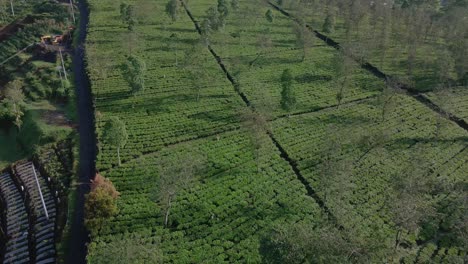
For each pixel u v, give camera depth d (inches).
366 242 1967.3
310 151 3368.6
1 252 2691.9
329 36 5782.5
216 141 3442.4
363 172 3129.9
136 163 3152.1
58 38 5201.8
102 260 1939.0
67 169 3186.5
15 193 3139.8
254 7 6314.0
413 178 2723.9
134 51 4913.9
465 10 5984.3
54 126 3651.6
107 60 4579.2
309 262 1749.5
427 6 6589.6
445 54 4685.0
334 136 3511.3
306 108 3986.2
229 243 2502.5
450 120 3937.0
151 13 5920.3
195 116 3769.7
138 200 2795.3
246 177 3043.8
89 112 3882.9
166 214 2610.7
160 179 2655.0
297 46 5315.0
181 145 3385.8
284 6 6835.6
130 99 3993.6
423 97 4340.6
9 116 3907.5
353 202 2842.0
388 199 2714.1
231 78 4466.0
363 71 4832.7
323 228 2203.5
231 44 5265.8
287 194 2903.5
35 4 6225.4
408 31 5531.5
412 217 2217.0
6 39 5265.8
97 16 5910.4
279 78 4517.7
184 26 5728.3
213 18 5354.3
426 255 2464.3
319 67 4842.5
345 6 6269.7
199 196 2847.0
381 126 3740.2
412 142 3531.0
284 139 3501.5
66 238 2596.0
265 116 3624.5
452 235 2591.0
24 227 2810.0
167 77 4404.5
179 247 2471.7
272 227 2556.6
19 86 4101.9
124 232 2573.8
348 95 4271.7
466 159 3341.5
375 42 5334.6
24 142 3627.0
